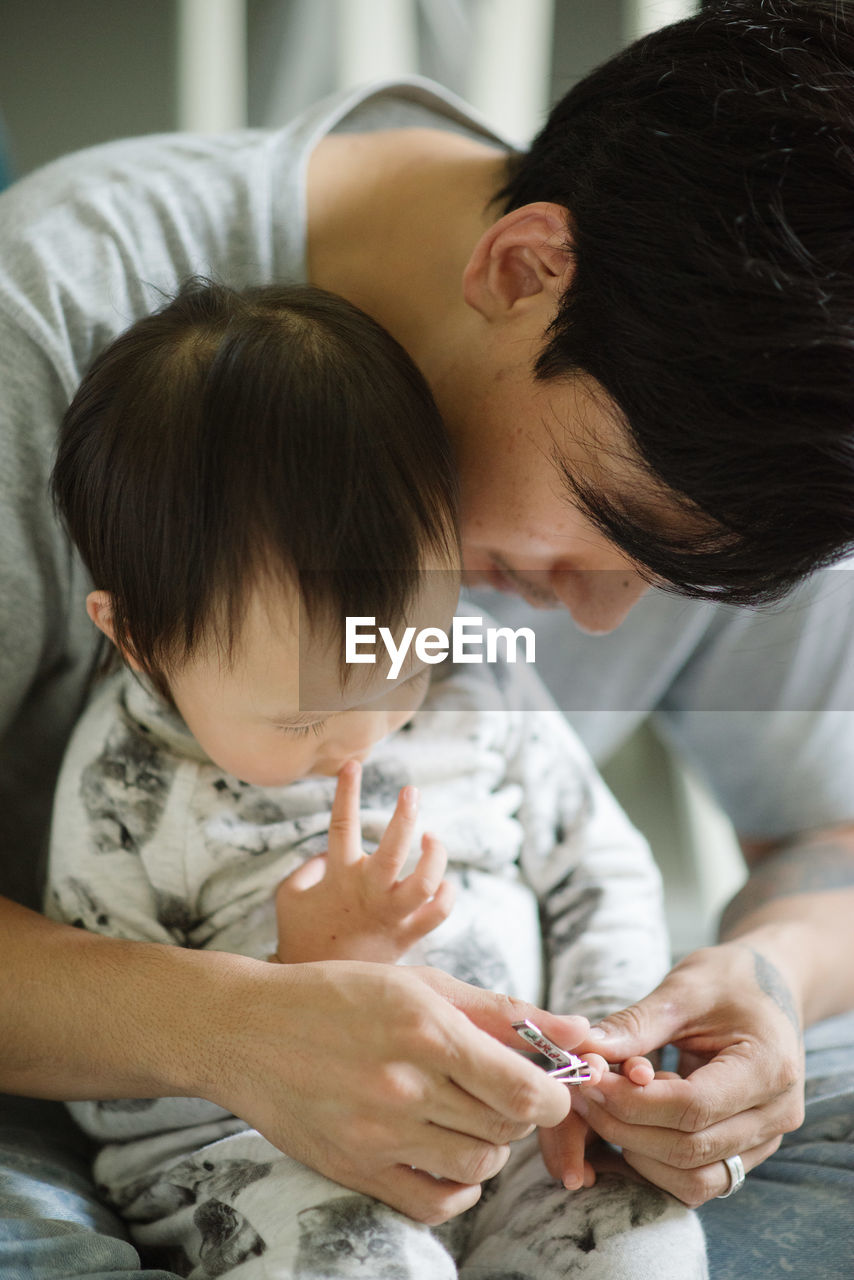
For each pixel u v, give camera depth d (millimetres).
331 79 1902
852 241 589
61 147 1870
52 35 1838
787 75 635
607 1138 750
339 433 720
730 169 610
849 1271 728
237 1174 732
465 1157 666
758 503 605
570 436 696
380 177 943
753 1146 769
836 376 577
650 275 615
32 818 970
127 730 867
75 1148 878
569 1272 712
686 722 1229
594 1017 863
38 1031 725
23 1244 654
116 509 752
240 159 948
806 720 1143
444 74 1922
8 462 829
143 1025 710
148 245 894
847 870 1067
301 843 869
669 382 608
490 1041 671
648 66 689
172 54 1858
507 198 809
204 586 728
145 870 843
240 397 723
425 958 853
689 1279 704
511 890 937
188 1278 709
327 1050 672
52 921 796
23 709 925
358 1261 656
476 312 790
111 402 762
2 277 845
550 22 1897
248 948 845
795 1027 815
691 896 1604
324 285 910
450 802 930
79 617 893
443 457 759
